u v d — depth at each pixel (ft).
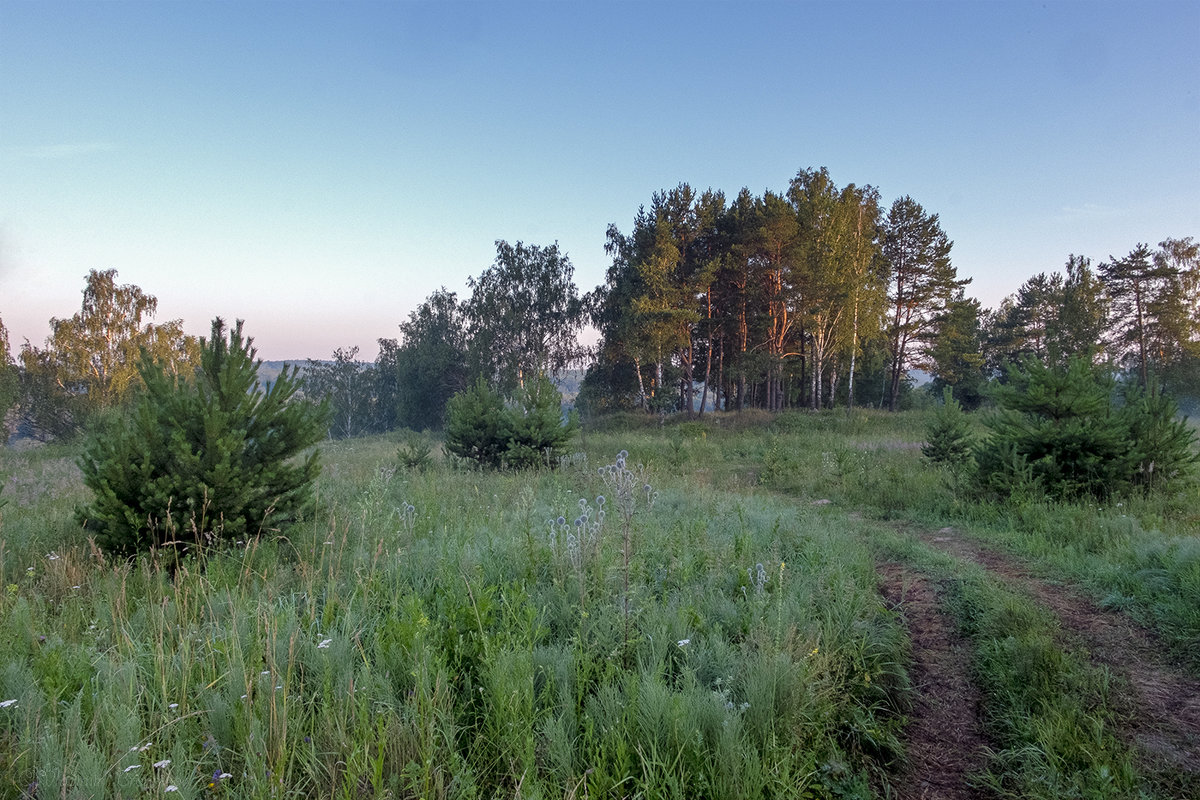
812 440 81.46
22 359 123.85
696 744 9.59
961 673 14.25
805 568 19.34
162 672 11.07
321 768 9.33
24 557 19.70
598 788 8.95
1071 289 141.08
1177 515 27.73
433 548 20.06
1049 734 11.32
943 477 39.04
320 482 36.40
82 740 8.93
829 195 123.54
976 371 166.71
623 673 11.85
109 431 19.43
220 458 20.11
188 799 8.36
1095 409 31.58
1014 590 18.62
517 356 153.58
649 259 125.29
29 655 12.24
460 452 52.60
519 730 9.95
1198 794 9.94
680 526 24.16
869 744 11.57
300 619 13.76
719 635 13.53
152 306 132.46
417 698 10.31
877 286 133.90
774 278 125.80
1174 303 145.18
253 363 21.95
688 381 137.08
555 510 27.04
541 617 13.98
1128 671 13.70
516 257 158.20
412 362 181.78
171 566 18.81
